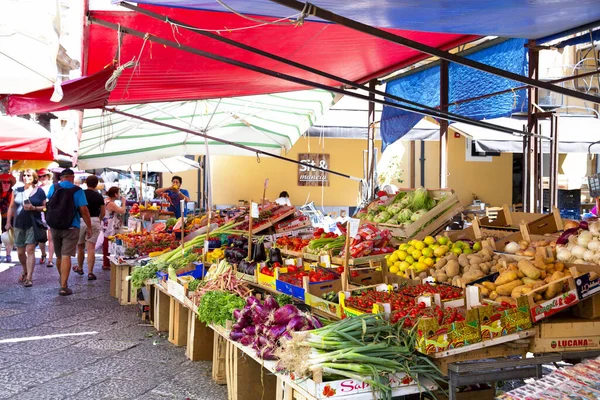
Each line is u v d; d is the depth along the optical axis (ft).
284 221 31.83
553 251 18.99
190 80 28.86
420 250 20.71
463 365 13.52
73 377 20.66
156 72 26.96
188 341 23.00
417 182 61.62
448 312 14.19
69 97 24.72
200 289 21.49
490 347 14.12
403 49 28.96
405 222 25.14
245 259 24.94
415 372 13.17
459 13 17.97
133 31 19.10
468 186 61.77
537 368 14.21
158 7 19.27
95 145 43.27
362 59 30.35
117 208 46.57
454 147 61.57
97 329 27.73
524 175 31.37
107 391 19.17
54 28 14.60
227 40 18.12
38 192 39.42
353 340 13.25
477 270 18.22
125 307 32.89
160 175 72.64
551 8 17.92
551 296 15.05
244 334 16.19
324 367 12.53
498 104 33.27
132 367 21.79
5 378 20.61
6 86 16.24
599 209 27.30
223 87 31.45
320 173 63.05
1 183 58.70
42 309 32.14
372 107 43.52
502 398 10.84
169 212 46.26
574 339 14.78
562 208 55.62
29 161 52.85
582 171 61.46
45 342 25.38
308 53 27.35
